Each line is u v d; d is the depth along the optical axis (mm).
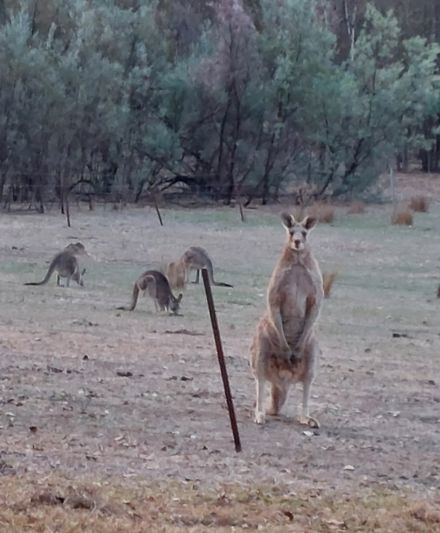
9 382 20391
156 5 81125
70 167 70250
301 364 18312
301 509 12883
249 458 15664
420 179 90250
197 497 13000
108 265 44844
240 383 21797
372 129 78000
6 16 77500
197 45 80125
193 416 18469
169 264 40969
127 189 72750
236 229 58875
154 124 74500
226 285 40844
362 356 26516
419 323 33531
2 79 68875
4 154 68438
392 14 88000
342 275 44500
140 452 15570
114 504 12211
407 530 12359
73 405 18719
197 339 27469
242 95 75562
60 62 70750
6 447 15289
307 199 73062
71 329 28109
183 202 73312
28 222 58219
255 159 75375
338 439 17516
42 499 12180
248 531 11711
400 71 80750
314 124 77250
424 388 22594
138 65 75438
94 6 77688
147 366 23000
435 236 57812
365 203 75750
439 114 93500
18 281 39156
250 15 80875
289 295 18078
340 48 94812
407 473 15516
